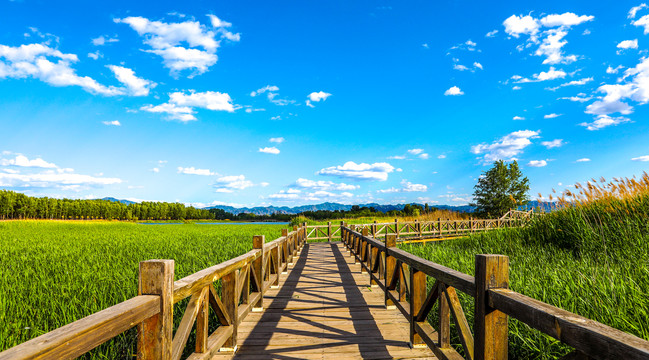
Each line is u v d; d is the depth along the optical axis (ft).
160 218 403.54
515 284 14.87
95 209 329.31
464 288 7.50
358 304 17.03
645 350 3.30
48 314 13.35
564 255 21.65
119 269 22.97
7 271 22.15
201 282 8.39
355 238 32.53
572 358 4.47
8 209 270.26
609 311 10.27
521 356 10.08
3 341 10.57
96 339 4.61
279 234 64.90
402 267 14.35
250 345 11.84
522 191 116.26
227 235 63.36
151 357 6.33
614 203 24.88
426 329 10.75
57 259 29.12
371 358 10.73
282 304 17.07
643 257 16.75
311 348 11.55
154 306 6.22
